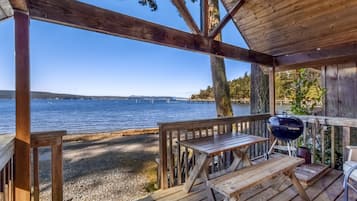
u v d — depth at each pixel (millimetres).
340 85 4191
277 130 3031
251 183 1773
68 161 5676
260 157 3750
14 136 1733
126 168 5016
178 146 2787
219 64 5473
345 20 2994
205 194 2508
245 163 2816
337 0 2840
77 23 1956
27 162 1746
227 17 3215
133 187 3865
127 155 6309
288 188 2619
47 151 6824
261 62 3951
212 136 2986
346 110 4098
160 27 2559
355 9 2816
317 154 3742
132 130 11266
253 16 3637
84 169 4957
